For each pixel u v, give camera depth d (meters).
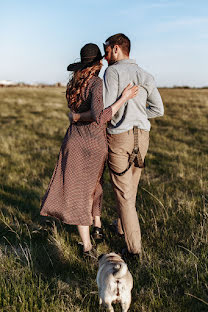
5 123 14.26
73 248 3.42
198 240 3.44
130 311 2.52
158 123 13.55
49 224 4.06
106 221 4.19
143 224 3.96
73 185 2.98
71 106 2.92
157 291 2.69
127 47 2.98
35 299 2.54
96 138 2.90
